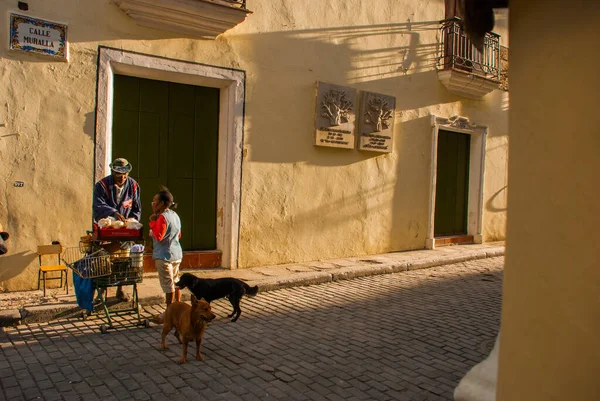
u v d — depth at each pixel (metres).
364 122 10.20
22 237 6.73
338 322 6.33
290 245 9.32
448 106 11.95
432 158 11.62
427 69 11.38
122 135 7.74
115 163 6.31
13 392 4.10
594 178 1.74
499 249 11.95
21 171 6.69
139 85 7.87
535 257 1.94
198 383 4.39
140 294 6.83
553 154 1.86
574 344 1.81
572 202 1.81
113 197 6.38
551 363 1.89
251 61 8.63
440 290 8.23
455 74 11.45
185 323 4.82
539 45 1.90
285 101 9.09
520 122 1.98
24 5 6.58
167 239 6.04
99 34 7.16
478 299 7.66
